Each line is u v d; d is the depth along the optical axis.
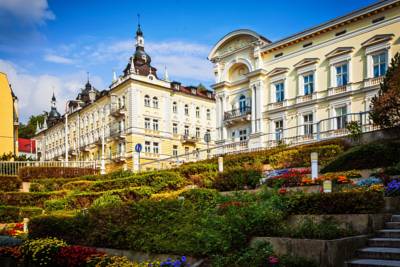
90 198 20.47
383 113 20.64
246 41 44.75
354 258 8.34
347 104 35.53
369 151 16.53
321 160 20.44
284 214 10.45
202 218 10.70
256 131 42.56
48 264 11.43
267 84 42.53
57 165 34.38
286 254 8.34
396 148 16.22
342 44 36.66
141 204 12.14
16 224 19.31
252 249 8.62
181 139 66.38
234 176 17.50
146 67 63.81
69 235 13.12
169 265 8.80
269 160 23.53
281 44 41.06
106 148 67.56
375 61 34.34
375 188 12.02
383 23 33.91
